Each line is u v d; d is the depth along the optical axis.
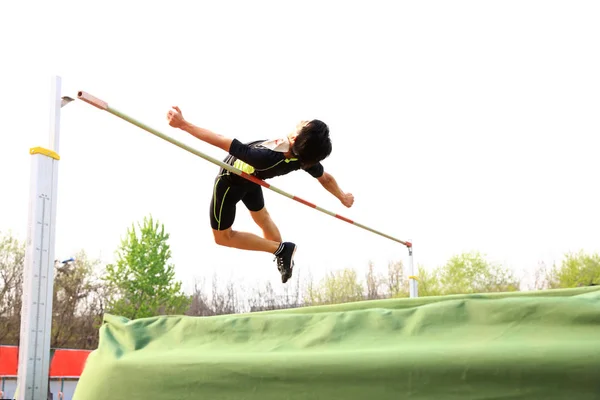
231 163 3.26
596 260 23.41
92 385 1.85
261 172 3.08
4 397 9.34
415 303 1.66
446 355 1.37
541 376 1.27
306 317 1.71
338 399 1.46
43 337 2.44
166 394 1.68
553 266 24.08
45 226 2.54
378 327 1.59
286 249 3.50
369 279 26.95
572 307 1.36
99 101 2.79
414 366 1.39
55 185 2.63
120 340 1.97
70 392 10.35
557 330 1.36
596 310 1.33
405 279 25.92
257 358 1.60
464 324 1.48
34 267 2.45
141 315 23.48
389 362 1.42
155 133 3.01
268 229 3.60
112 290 24.94
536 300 1.42
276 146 2.97
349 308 1.77
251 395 1.56
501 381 1.30
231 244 3.43
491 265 24.52
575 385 1.24
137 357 1.81
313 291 28.05
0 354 9.91
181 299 24.64
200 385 1.64
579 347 1.27
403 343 1.50
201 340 1.82
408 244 7.29
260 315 1.80
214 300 30.41
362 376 1.44
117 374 1.80
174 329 1.92
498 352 1.33
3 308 23.05
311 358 1.52
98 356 1.93
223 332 1.80
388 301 1.71
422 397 1.37
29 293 2.42
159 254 24.41
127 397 1.75
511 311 1.43
